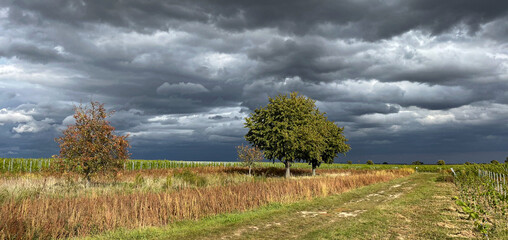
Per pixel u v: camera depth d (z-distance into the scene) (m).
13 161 36.78
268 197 16.19
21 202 10.88
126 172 33.53
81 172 18.48
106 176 19.61
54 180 18.00
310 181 21.47
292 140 38.44
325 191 19.59
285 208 14.95
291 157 39.53
